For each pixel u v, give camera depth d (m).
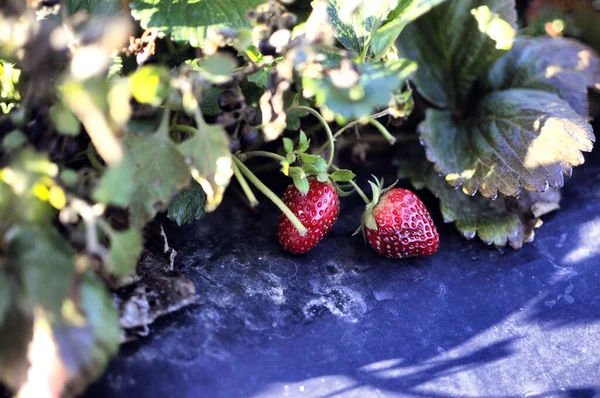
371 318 0.42
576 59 0.49
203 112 0.41
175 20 0.41
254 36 0.38
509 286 0.44
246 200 0.47
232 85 0.39
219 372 0.38
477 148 0.47
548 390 0.40
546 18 0.52
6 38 0.36
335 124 0.49
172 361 0.38
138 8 0.41
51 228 0.35
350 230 0.46
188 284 0.41
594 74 0.49
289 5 0.47
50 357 0.34
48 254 0.34
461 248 0.46
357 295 0.43
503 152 0.46
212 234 0.45
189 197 0.43
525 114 0.46
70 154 0.38
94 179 0.37
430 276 0.44
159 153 0.38
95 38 0.36
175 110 0.40
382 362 0.40
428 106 0.51
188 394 0.38
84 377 0.34
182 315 0.40
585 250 0.47
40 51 0.36
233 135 0.40
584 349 0.42
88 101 0.34
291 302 0.42
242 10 0.42
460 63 0.49
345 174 0.43
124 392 0.37
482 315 0.43
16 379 0.34
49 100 0.38
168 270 0.41
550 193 0.48
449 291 0.44
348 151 0.50
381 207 0.44
